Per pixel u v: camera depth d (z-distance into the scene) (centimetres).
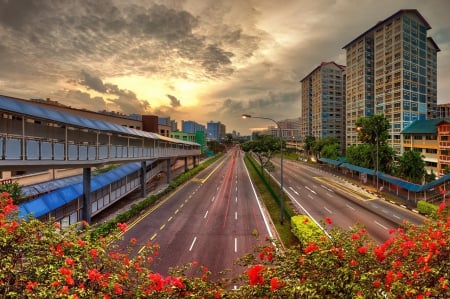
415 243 638
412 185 2938
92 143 2316
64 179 2486
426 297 472
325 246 579
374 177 3834
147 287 552
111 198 2383
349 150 5297
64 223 1706
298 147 12000
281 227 1931
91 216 1995
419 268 576
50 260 520
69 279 466
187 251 1551
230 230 1936
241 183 4172
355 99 7000
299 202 2822
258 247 673
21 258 535
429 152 4459
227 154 13462
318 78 9506
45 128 1741
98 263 607
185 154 4956
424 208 2327
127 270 614
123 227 755
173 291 536
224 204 2766
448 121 4062
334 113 9356
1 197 710
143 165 2980
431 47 6062
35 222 588
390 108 5697
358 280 490
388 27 5769
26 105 1381
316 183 4091
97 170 3141
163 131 6184
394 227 1986
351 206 2661
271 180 4212
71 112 3391
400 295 475
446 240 599
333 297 477
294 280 510
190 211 2469
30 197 1953
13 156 1209
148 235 1817
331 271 523
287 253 616
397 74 5528
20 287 477
